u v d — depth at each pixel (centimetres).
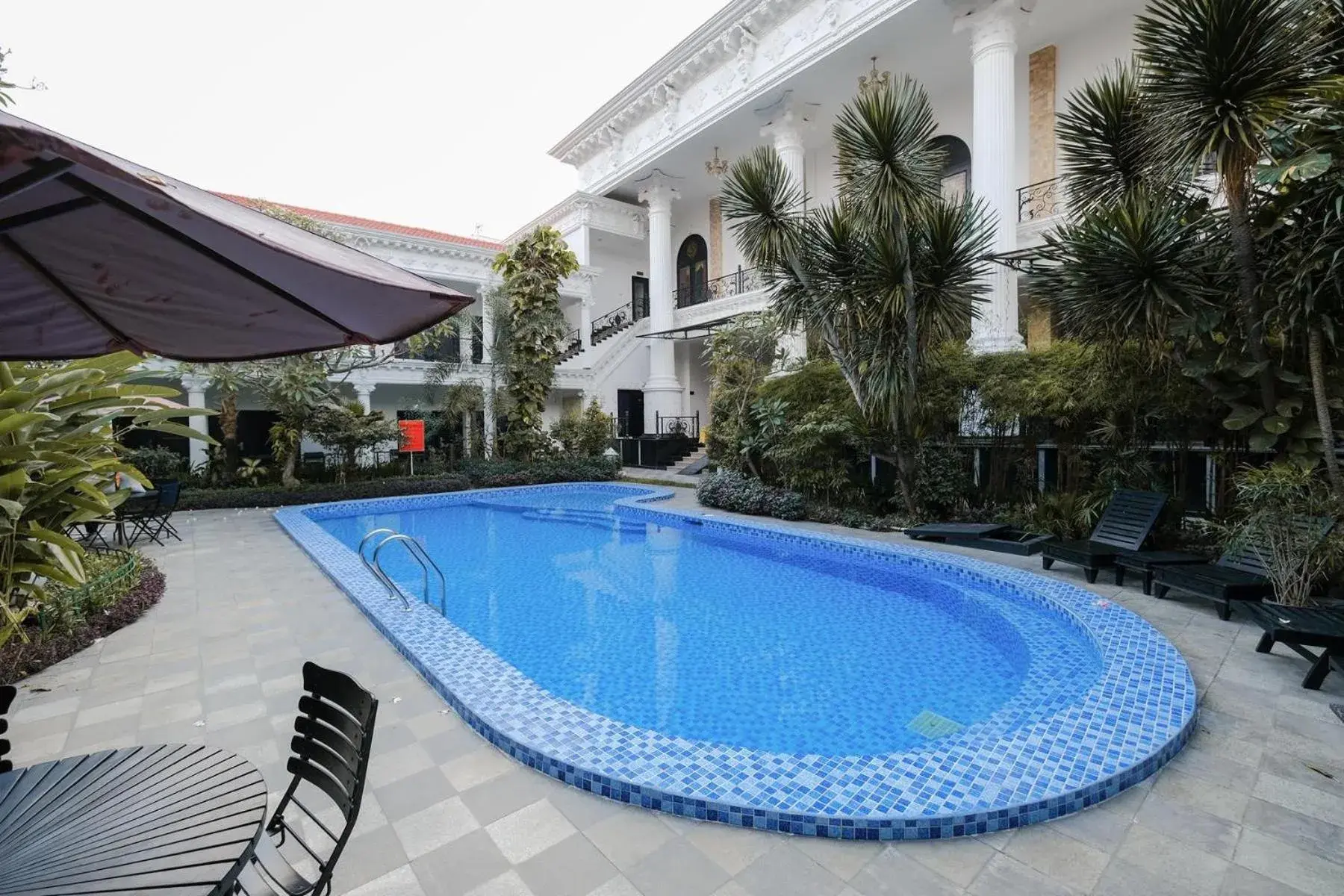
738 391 1166
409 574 727
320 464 1464
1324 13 429
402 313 180
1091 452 730
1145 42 480
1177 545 622
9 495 297
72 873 122
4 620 375
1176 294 534
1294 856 209
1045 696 360
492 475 1462
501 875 204
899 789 239
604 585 679
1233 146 448
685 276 2186
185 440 1480
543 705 320
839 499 951
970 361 826
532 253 1504
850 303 781
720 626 540
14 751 289
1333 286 446
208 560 721
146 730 310
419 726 314
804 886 199
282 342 221
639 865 210
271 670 390
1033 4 1036
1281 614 368
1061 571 604
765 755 268
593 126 1967
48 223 147
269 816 236
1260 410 522
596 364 1997
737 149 1752
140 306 191
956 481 838
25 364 343
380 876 204
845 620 556
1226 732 295
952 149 1404
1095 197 652
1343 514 439
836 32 1263
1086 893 194
